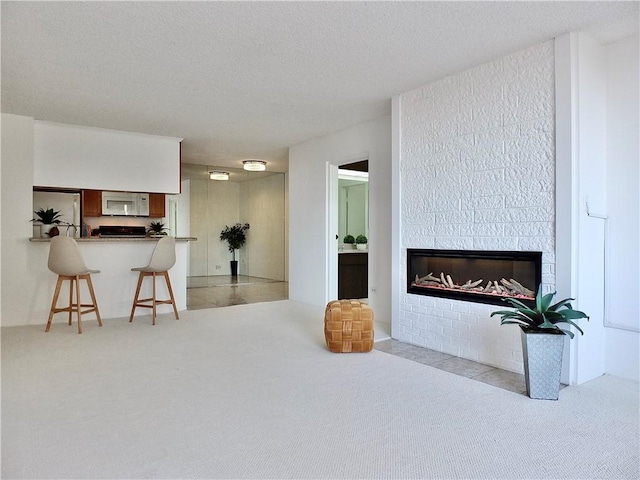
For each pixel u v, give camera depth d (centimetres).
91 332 440
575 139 285
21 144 484
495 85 330
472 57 326
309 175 629
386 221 493
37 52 316
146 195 599
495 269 341
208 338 416
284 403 255
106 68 348
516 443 207
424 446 204
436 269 389
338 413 241
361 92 409
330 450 199
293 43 303
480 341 342
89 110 464
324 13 260
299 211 654
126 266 533
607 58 310
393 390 278
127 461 188
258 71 355
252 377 302
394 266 420
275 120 511
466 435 215
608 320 313
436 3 248
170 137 596
